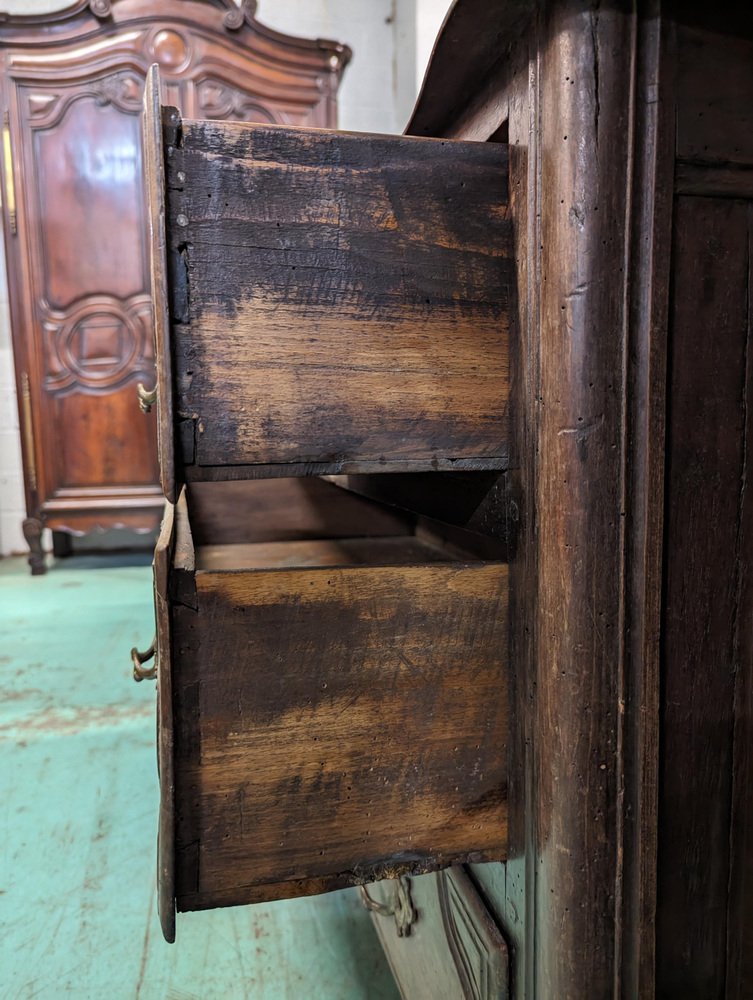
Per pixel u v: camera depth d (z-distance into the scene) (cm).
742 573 59
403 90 289
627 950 58
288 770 58
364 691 59
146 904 111
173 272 51
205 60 256
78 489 269
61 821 127
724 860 62
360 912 117
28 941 103
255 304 53
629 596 55
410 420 57
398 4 290
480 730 63
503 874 67
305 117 272
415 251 56
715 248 54
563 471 53
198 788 57
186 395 52
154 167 49
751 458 57
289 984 100
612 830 57
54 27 246
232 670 56
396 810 62
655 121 51
